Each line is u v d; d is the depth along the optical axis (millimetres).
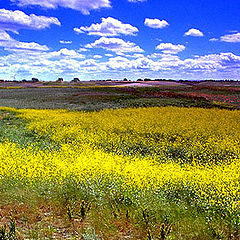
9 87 69500
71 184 10039
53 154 14352
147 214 7977
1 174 10578
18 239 6543
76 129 20844
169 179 10977
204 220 8211
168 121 22984
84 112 28938
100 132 20359
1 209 8102
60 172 10945
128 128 21125
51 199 8992
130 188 9773
